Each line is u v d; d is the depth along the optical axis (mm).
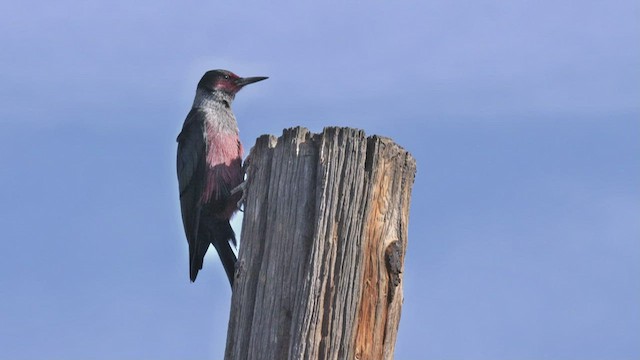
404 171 7805
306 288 7125
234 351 7379
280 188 7508
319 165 7387
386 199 7617
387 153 7641
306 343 7039
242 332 7379
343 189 7336
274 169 7605
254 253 7531
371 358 7359
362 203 7379
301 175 7441
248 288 7461
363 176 7434
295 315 7121
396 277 7555
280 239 7375
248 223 7664
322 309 7137
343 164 7379
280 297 7227
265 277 7355
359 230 7332
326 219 7254
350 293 7211
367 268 7449
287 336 7148
